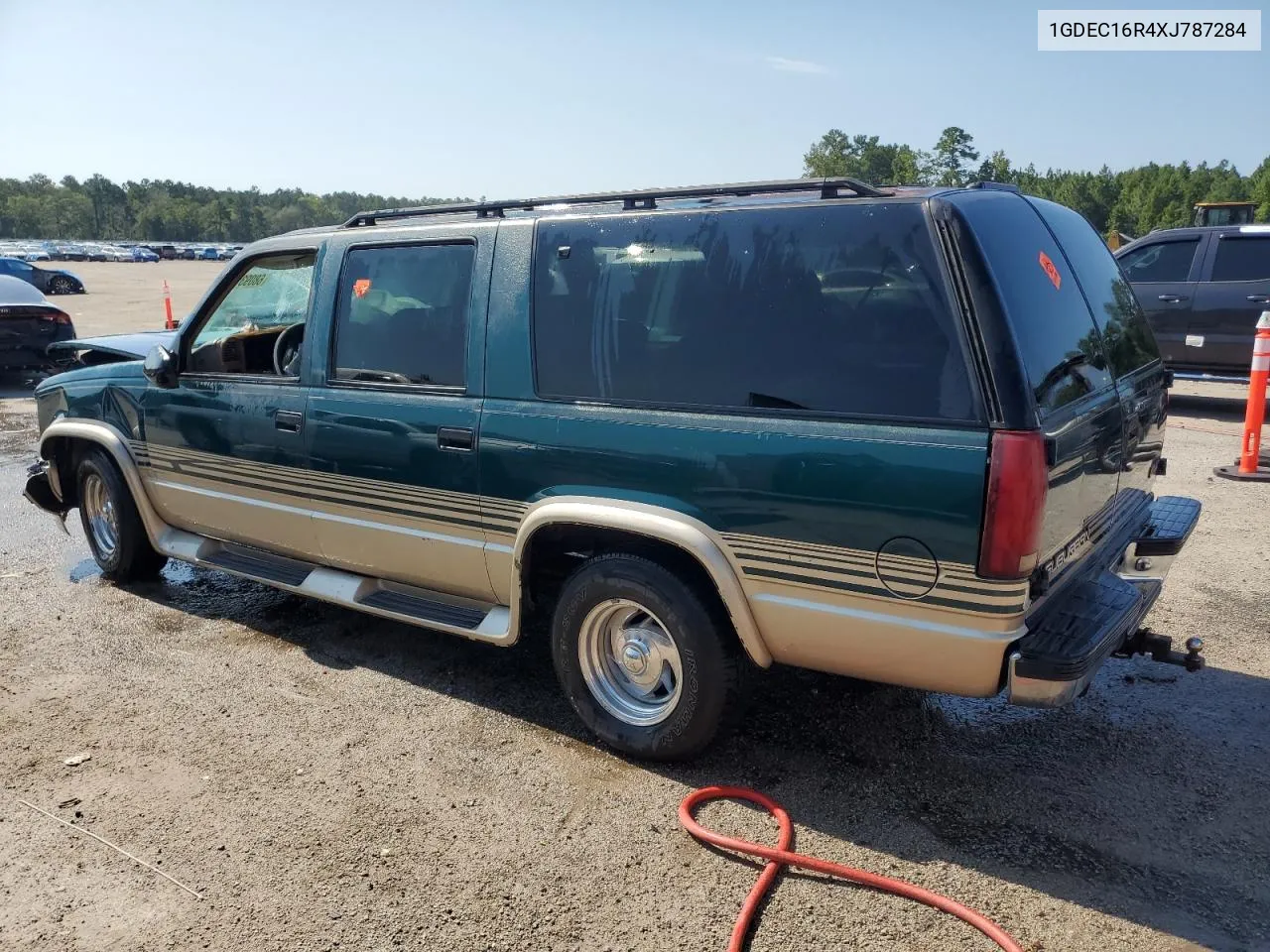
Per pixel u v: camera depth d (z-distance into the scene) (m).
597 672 3.81
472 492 3.90
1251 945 2.75
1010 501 2.77
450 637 4.98
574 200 3.77
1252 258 10.86
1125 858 3.13
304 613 5.32
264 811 3.46
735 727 3.63
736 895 2.99
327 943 2.82
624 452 3.46
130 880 3.11
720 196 3.51
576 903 2.97
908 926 2.83
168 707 4.25
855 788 3.55
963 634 2.92
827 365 3.09
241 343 5.24
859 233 3.07
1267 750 3.77
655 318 3.45
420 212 4.28
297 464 4.50
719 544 3.29
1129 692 4.25
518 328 3.76
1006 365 2.80
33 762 3.82
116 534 5.63
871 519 2.98
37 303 13.31
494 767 3.74
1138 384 3.84
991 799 3.46
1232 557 5.90
